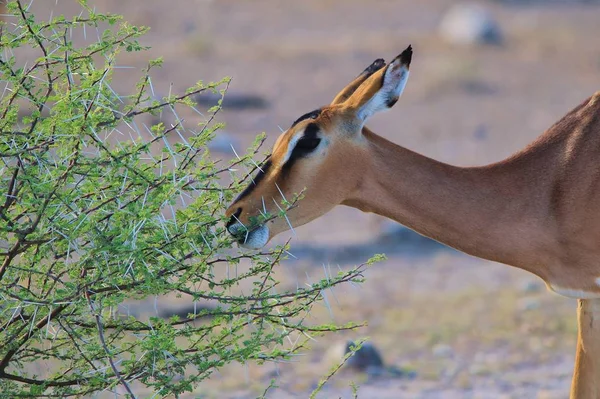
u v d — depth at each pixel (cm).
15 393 1359
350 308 2727
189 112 4419
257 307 1363
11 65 1295
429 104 5159
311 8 7019
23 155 1277
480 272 3119
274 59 5600
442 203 1536
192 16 6556
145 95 1380
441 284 2992
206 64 5397
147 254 1293
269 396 2108
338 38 6256
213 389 2139
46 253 1319
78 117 1233
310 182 1495
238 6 6931
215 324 1352
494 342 2478
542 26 6938
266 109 4831
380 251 3275
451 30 6303
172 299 2502
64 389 1371
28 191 1275
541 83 5550
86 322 1362
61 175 1255
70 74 1281
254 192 1459
